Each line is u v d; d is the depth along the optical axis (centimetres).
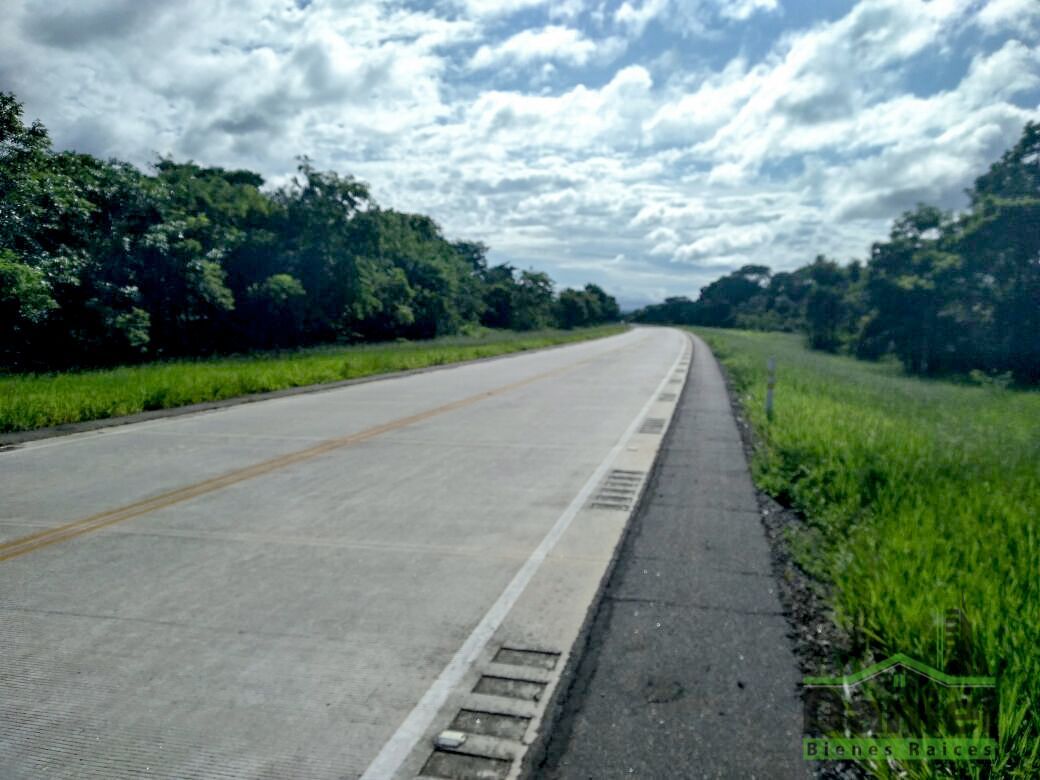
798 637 423
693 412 1455
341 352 3516
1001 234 3425
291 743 329
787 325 12469
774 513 693
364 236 4519
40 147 2459
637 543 600
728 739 323
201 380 1714
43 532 645
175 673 393
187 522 679
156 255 3130
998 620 378
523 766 308
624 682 373
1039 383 3098
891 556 488
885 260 4338
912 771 282
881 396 1892
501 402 1641
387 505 741
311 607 481
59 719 348
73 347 2762
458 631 444
